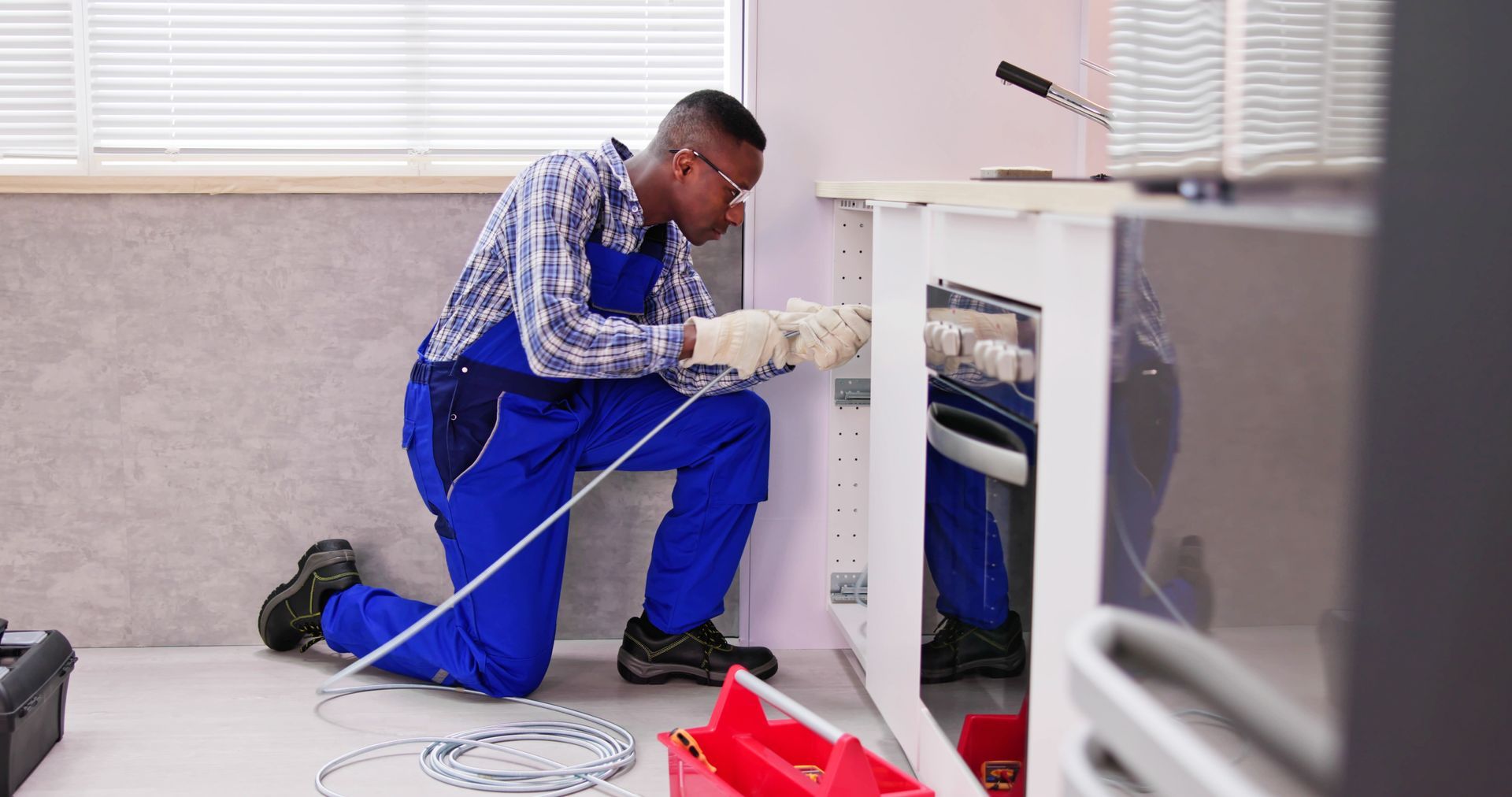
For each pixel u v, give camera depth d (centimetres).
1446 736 50
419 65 237
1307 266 52
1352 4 54
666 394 218
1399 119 48
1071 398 99
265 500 241
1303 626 53
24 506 237
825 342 197
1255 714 56
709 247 238
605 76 241
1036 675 109
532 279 191
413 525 243
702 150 199
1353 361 49
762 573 243
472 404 203
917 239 158
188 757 186
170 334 234
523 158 243
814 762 164
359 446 240
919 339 156
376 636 217
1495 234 49
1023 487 113
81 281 232
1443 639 50
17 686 172
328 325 237
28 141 234
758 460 218
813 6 227
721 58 243
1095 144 231
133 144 235
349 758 185
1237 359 57
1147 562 68
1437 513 50
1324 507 51
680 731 158
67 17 231
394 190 231
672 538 221
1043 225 107
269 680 223
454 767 180
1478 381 49
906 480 164
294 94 236
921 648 154
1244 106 63
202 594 242
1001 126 233
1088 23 228
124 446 237
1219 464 59
